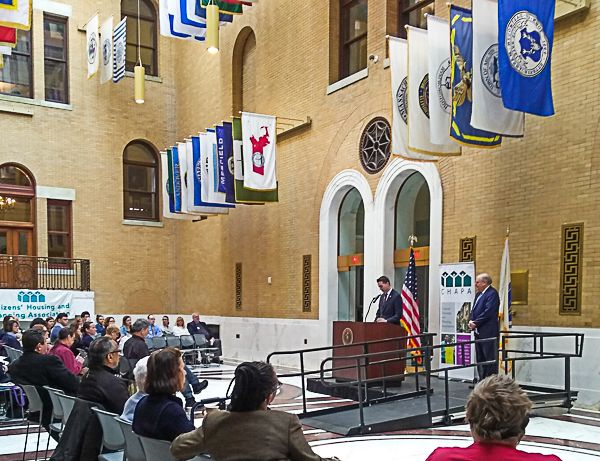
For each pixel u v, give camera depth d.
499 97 8.31
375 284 12.06
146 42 20.44
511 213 9.41
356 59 13.41
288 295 14.77
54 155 18.20
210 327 18.11
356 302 13.12
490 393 2.22
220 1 14.82
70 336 7.43
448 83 9.00
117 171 19.36
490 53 8.24
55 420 5.73
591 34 8.47
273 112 15.72
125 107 19.64
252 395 2.82
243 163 13.24
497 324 8.36
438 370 7.35
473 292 9.42
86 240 18.61
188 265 19.72
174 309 20.30
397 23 12.28
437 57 8.93
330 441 6.60
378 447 6.29
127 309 19.33
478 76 8.14
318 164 13.92
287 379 12.46
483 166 9.94
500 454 2.14
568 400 7.86
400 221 12.08
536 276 8.96
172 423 3.37
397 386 9.22
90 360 4.55
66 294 17.00
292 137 14.88
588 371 8.16
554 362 8.62
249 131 13.32
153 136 20.19
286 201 15.02
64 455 4.27
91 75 18.09
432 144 9.47
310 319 13.93
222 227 17.73
